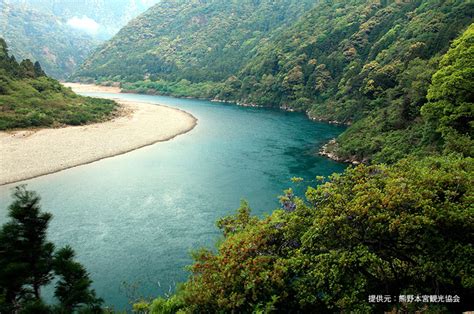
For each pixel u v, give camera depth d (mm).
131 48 187875
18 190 9867
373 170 12789
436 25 60219
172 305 13164
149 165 41906
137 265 21375
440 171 11766
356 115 63125
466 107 27281
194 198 31906
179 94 130000
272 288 10859
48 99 67688
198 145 52000
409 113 40875
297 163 42750
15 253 9203
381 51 72250
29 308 8406
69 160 41938
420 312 10203
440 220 9727
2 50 79375
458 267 9508
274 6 173000
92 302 9625
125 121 66375
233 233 15445
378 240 10461
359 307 9875
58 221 27031
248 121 73562
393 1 93625
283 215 13102
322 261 10219
